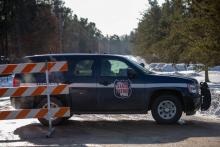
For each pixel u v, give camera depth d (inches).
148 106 518.3
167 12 1454.2
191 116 585.9
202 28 671.1
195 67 707.4
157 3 2004.2
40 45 3011.8
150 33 1845.5
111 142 417.1
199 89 549.0
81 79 515.5
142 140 425.4
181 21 749.3
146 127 503.8
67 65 499.8
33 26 2913.4
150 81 515.8
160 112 520.7
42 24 3051.2
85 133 469.7
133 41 2888.8
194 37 693.3
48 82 463.2
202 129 484.4
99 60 521.0
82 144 409.1
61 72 516.7
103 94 514.3
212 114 595.2
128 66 520.1
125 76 516.4
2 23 2748.5
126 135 454.6
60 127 509.7
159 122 521.3
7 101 839.1
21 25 2815.0
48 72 474.0
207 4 597.6
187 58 783.1
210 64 665.0
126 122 544.4
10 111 459.2
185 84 517.3
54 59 523.5
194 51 651.5
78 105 516.1
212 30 618.2
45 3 3152.1
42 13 3100.4
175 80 518.3
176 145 399.2
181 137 438.3
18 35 2819.9
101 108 516.7
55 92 462.3
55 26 3442.4
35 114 461.4
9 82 1208.8
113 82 514.6
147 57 2175.2
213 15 604.1
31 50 2952.8
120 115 609.9
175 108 519.2
